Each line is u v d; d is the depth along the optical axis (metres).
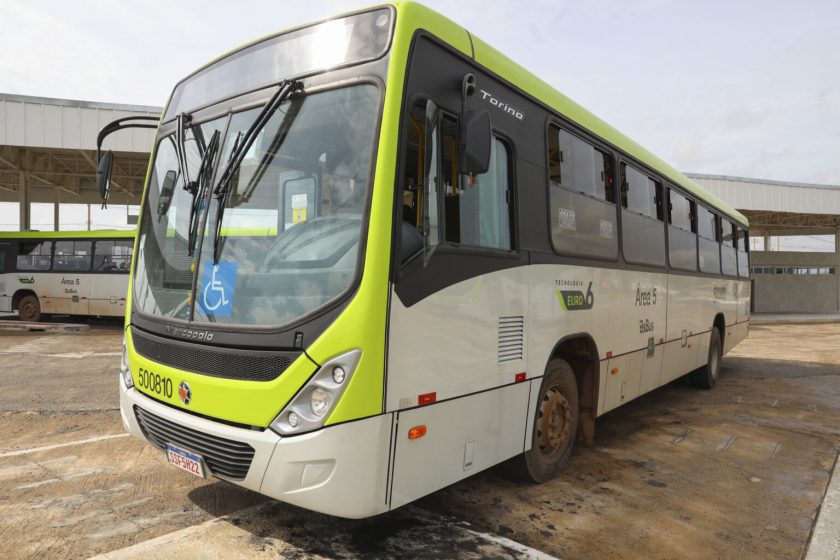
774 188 25.70
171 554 3.24
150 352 3.54
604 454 5.42
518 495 4.28
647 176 6.39
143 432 3.62
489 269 3.55
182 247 3.57
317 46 3.26
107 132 4.32
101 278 18.69
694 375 8.78
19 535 3.49
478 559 3.26
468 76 3.10
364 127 2.94
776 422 6.81
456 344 3.26
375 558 3.23
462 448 3.34
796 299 32.06
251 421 2.87
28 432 5.82
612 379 5.32
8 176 25.03
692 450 5.62
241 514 3.79
